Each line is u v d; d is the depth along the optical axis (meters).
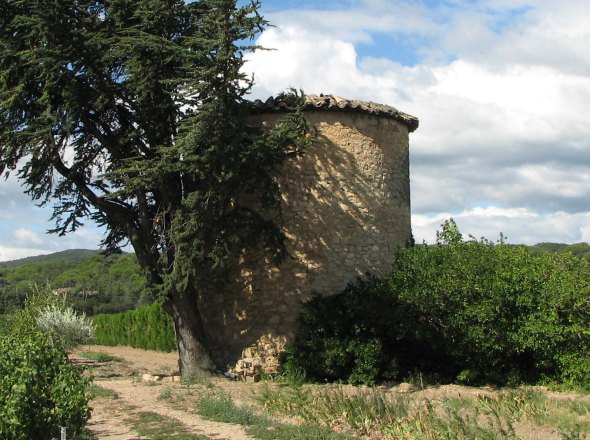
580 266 13.45
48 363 7.98
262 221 14.34
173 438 8.83
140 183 13.02
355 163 16.05
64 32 12.77
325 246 15.66
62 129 13.61
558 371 13.54
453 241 15.72
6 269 80.19
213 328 15.87
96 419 10.39
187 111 13.73
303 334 14.91
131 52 13.52
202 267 15.42
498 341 13.30
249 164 13.60
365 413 9.63
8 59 13.88
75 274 69.44
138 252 14.85
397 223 16.83
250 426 9.66
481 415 10.22
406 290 13.87
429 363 14.87
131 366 20.67
